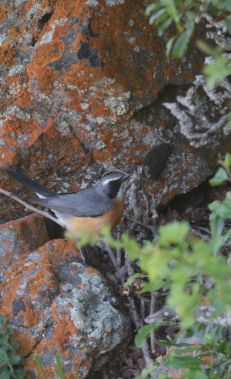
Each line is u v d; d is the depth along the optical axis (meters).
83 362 10.22
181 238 4.55
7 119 11.98
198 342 8.38
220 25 9.30
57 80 11.45
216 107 12.27
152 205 12.52
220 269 4.52
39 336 10.41
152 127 12.10
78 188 12.39
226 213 6.07
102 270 12.29
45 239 12.30
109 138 11.96
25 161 11.95
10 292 10.82
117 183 11.88
